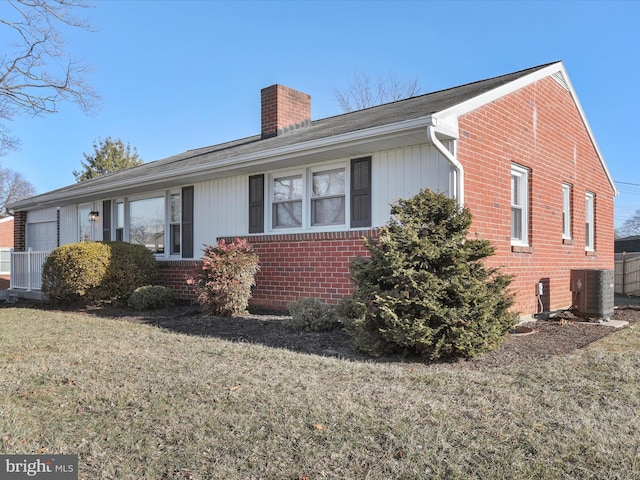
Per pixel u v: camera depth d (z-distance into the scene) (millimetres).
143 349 5859
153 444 3102
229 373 4652
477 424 3311
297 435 3166
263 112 11602
